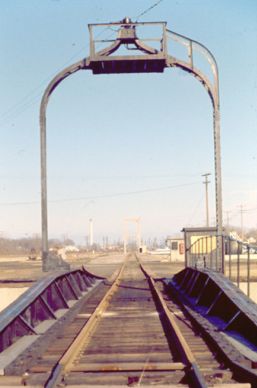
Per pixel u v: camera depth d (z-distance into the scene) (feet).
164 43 63.62
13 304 36.29
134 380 24.98
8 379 25.08
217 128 63.26
